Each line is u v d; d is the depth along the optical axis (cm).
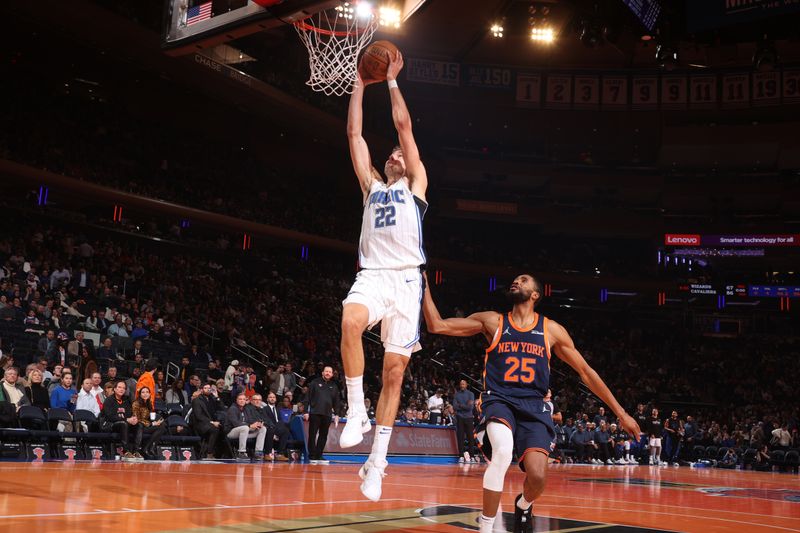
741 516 664
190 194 2920
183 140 3162
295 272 3169
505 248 4356
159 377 1445
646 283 4119
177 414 1356
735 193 4047
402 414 1833
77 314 1761
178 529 404
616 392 3244
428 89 3641
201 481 748
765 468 2395
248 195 3241
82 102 2820
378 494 407
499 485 417
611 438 2239
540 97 3731
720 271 4219
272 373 1759
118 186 2645
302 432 1412
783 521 630
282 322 2539
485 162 4103
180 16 974
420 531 456
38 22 2391
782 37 2478
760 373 3712
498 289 4081
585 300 4178
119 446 1209
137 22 2506
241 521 454
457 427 1680
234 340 2153
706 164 4047
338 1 834
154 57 2647
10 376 1129
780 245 4012
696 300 4125
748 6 1911
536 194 4341
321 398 1305
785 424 2869
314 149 3719
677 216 4256
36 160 2452
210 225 2958
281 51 3234
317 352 2520
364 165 470
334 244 3394
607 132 3994
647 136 3981
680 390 3516
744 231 4091
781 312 4062
